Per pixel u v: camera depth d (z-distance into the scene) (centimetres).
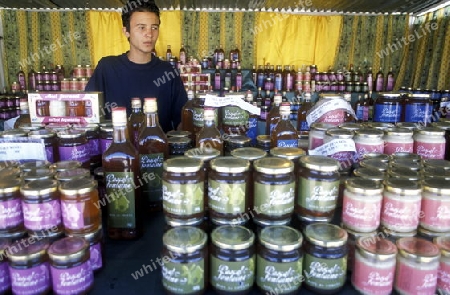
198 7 437
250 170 89
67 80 364
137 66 197
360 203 84
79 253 76
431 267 76
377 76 428
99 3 413
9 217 81
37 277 75
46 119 130
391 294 81
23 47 441
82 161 108
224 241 77
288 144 118
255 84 423
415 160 102
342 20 447
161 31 441
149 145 111
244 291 78
